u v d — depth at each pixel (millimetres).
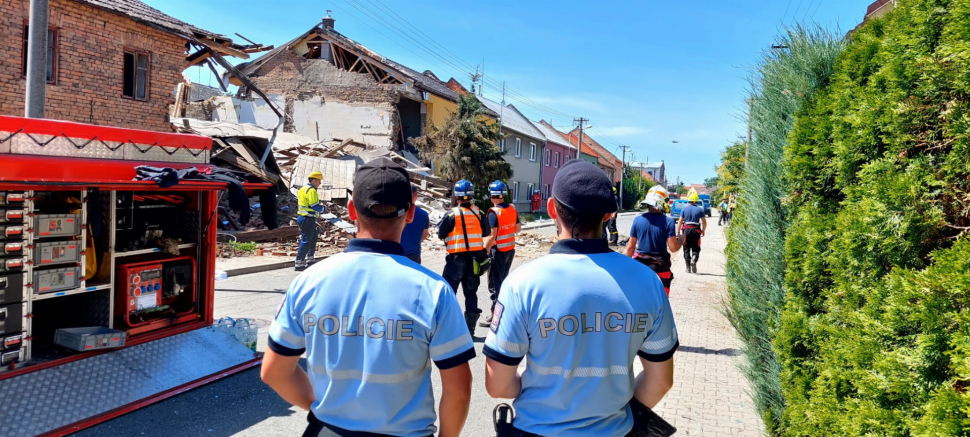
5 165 3828
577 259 2070
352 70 27609
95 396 4336
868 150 2660
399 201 2080
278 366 2055
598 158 58844
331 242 14914
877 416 2082
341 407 1979
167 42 14352
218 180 5133
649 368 2141
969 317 1750
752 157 4309
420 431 2031
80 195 4566
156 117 14258
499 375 2076
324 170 19219
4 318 4137
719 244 21203
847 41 3799
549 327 2020
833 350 2625
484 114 29500
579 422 2041
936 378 1923
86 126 4461
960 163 2051
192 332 5477
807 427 2824
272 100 27797
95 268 4828
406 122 31859
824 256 2957
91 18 12641
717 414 4672
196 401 4699
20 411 3910
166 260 5348
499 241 7441
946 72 2180
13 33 11633
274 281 10391
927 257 2162
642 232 6406
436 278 2062
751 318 4246
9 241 4141
